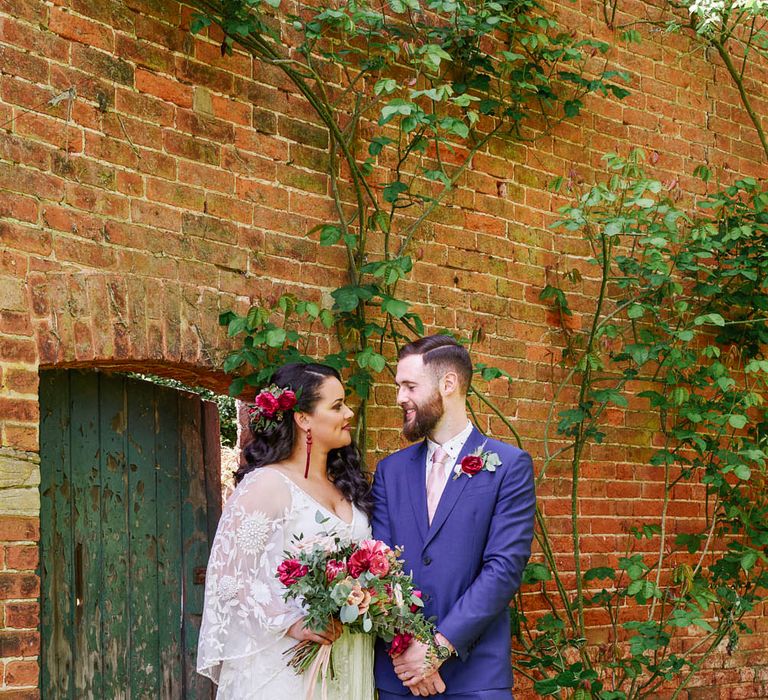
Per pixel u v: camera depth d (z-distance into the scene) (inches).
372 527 132.4
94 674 145.1
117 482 150.9
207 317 150.9
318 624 115.4
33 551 128.5
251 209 159.0
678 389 190.1
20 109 132.2
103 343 137.6
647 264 192.9
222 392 165.8
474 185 188.4
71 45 138.6
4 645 124.6
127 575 150.6
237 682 121.3
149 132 146.9
